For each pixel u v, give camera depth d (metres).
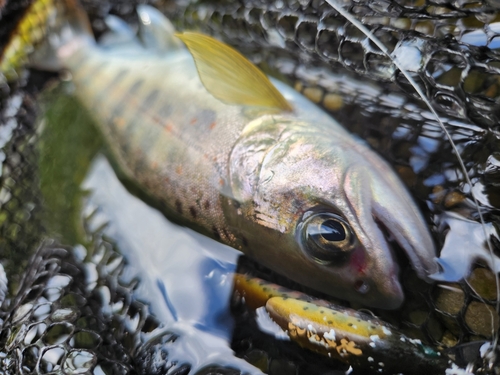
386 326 0.15
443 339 0.15
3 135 0.19
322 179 0.16
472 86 0.15
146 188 0.18
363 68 0.16
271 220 0.16
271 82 0.18
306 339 0.15
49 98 0.20
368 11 0.16
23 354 0.15
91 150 0.19
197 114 0.17
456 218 0.15
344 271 0.15
